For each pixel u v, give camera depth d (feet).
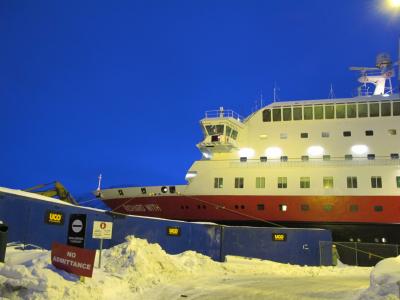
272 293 37.65
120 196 112.98
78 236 34.83
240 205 102.58
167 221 64.28
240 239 68.64
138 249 43.68
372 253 70.54
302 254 67.10
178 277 44.55
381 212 95.96
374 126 104.94
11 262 38.73
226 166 106.42
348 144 104.88
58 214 54.85
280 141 108.37
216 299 34.63
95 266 40.73
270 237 68.13
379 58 119.55
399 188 96.22
